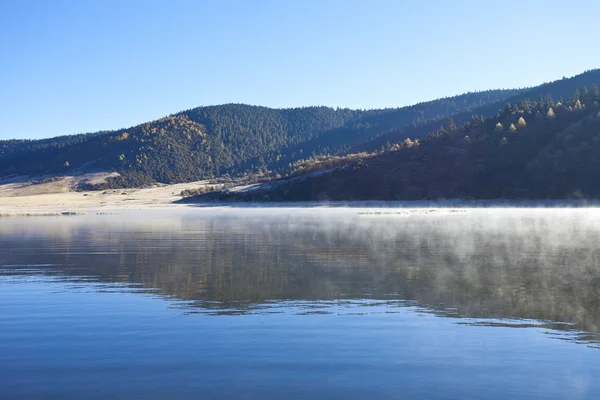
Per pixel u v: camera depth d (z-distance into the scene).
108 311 16.58
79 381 11.08
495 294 18.66
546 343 13.29
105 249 34.16
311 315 15.98
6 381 11.10
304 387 10.73
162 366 11.86
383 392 10.52
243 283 21.12
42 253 32.06
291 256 29.56
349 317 15.71
